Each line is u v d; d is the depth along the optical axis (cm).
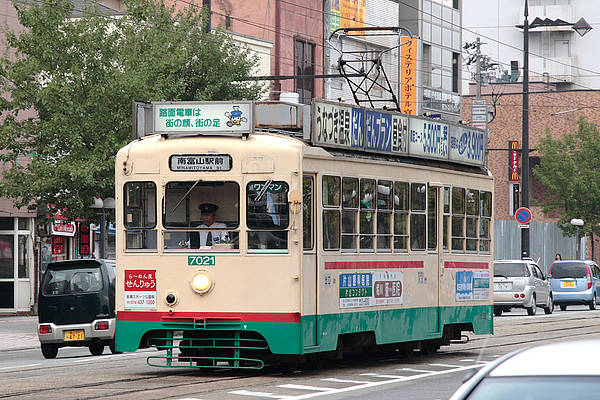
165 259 2930
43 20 5625
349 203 3088
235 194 2898
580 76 16600
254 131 2933
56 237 7162
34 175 5581
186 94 6556
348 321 3058
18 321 6391
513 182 11988
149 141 2978
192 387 2698
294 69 9044
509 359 1045
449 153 3719
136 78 5594
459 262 3719
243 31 8881
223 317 2878
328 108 3031
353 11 9744
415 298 3425
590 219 11319
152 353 4134
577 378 982
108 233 7500
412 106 9919
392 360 3578
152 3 6212
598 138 11488
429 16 10812
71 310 4056
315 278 2922
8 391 2628
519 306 6844
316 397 2514
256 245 2875
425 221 3500
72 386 2734
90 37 5656
